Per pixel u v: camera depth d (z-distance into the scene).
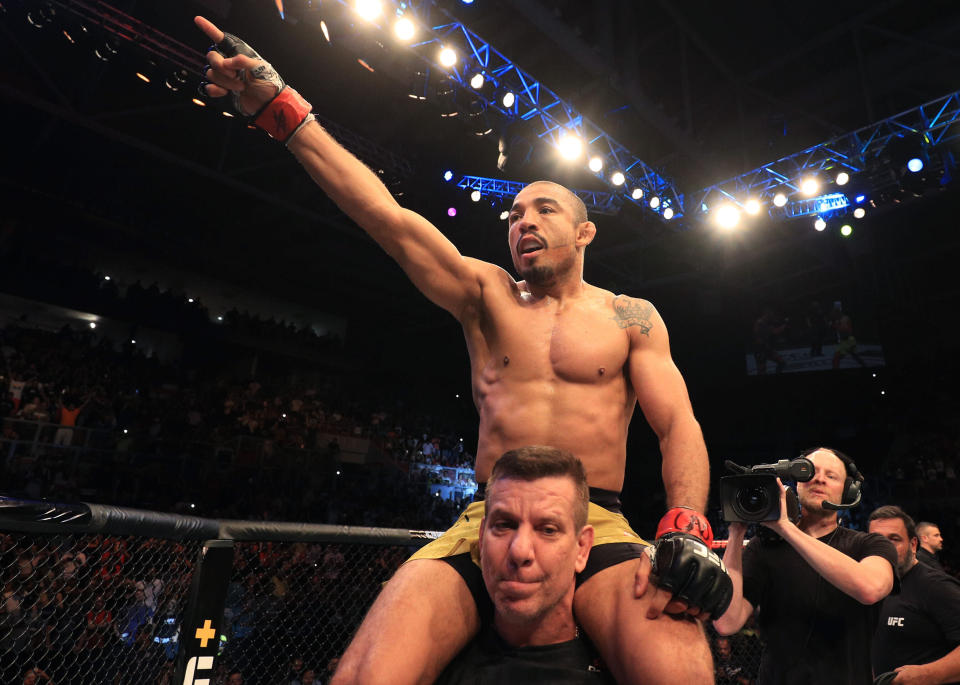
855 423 18.61
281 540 2.16
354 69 11.72
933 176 9.73
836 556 1.94
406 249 1.52
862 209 11.23
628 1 11.25
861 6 11.63
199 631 1.94
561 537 1.13
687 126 12.47
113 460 12.01
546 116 10.03
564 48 10.47
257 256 19.78
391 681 1.09
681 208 12.59
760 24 12.16
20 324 16.89
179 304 18.11
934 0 11.31
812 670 2.10
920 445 16.83
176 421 14.35
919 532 3.85
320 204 16.30
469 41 8.94
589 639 1.23
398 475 17.64
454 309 1.64
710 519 16.98
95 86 12.25
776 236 15.60
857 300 16.73
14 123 14.32
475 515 1.40
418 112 12.29
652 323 1.59
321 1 7.30
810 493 2.35
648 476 20.89
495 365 1.56
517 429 1.46
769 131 14.12
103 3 8.91
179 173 16.00
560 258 1.60
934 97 12.46
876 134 10.30
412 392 23.12
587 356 1.50
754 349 17.75
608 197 12.38
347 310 22.64
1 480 10.47
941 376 17.64
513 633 1.22
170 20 10.77
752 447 20.06
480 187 13.62
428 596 1.22
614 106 12.38
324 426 17.53
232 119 13.20
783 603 2.23
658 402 1.49
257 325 19.78
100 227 16.91
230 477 13.45
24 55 11.18
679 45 12.41
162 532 1.88
